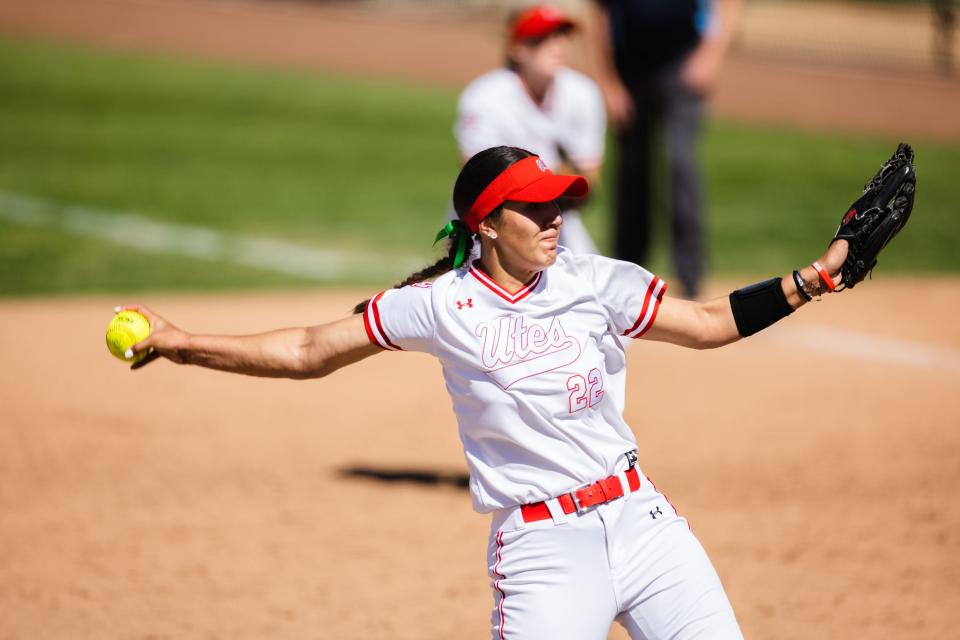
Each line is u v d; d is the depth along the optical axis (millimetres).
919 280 45875
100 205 56125
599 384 13312
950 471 26484
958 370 34469
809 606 20062
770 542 22750
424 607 20062
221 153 68250
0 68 92438
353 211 56438
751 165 67375
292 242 50594
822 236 52344
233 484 25750
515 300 13266
